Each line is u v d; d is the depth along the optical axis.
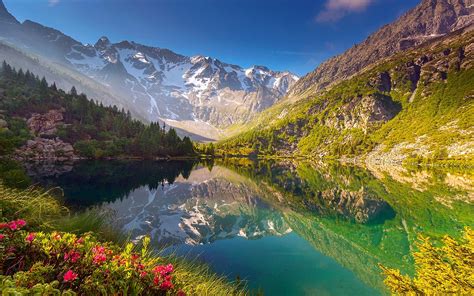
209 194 46.56
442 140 136.25
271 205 38.44
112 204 33.16
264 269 16.77
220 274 15.61
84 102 151.62
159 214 30.42
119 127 149.12
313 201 41.62
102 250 4.33
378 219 30.53
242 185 58.69
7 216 6.66
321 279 15.66
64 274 3.67
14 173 17.64
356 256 19.34
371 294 14.12
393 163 136.12
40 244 4.13
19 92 138.12
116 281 3.78
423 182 63.88
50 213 9.92
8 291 2.49
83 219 10.02
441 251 10.04
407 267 17.45
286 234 24.53
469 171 91.94
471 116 147.12
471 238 9.41
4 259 3.71
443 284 8.69
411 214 32.59
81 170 72.50
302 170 102.75
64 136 122.44
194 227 26.00
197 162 136.88
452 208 35.78
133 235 22.12
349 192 49.66
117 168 85.00
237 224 27.89
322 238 23.44
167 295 4.14
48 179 50.44
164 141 155.75
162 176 70.88
